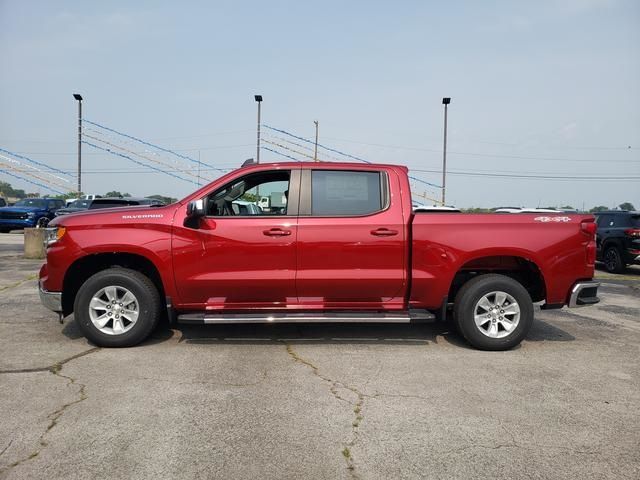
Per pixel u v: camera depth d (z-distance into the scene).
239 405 3.80
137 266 5.57
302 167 5.37
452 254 5.23
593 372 4.69
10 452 3.04
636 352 5.38
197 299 5.24
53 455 3.01
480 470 2.93
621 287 10.41
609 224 13.54
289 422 3.52
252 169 5.36
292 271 5.17
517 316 5.30
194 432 3.35
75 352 5.05
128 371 4.51
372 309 5.35
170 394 3.99
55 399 3.85
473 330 5.29
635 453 3.15
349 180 5.35
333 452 3.11
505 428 3.48
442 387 4.24
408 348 5.40
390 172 5.38
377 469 2.92
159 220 5.14
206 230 5.13
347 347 5.39
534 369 4.75
